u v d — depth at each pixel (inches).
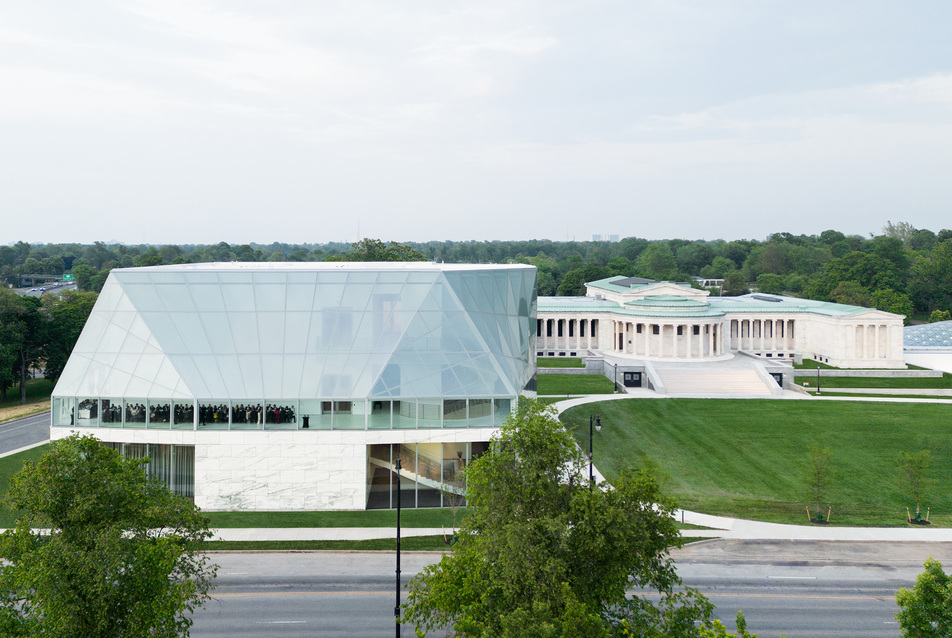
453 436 2039.9
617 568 905.5
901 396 3681.1
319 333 2114.9
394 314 2167.8
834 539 1822.1
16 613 919.0
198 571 1107.3
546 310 4933.6
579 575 925.8
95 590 867.4
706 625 935.0
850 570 1611.7
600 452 2586.1
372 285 2219.5
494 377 2094.0
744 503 2105.1
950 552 1738.4
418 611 1071.6
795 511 2046.0
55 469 962.1
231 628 1284.4
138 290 2167.8
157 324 2108.8
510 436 1076.5
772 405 3260.3
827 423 2967.5
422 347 2114.9
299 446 2001.7
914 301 7539.4
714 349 4589.1
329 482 2005.4
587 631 832.3
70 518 927.0
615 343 4842.5
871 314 4382.4
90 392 2023.9
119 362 2055.9
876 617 1359.5
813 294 7253.9
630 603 987.9
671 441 2731.3
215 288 2176.4
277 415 1998.0
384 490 2020.2
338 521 1892.2
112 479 987.9
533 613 837.2
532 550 892.6
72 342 4237.2
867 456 2578.7
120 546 896.3
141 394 2003.0
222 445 1990.7
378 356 2084.2
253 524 1865.2
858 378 4072.3
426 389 2038.6
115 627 909.2
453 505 1886.1
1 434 2901.1
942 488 2278.5
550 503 994.7
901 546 1781.5
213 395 1990.7
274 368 2042.3
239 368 2037.4
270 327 2117.4
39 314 4015.8
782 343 4965.6
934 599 917.2
